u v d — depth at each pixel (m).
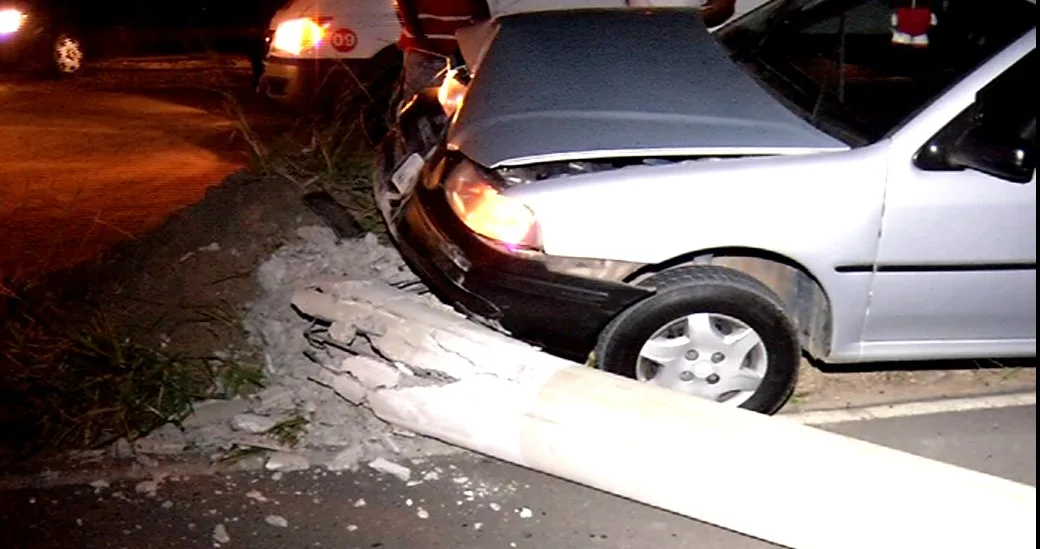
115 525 3.56
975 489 3.27
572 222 3.72
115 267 4.98
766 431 3.50
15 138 8.40
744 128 3.92
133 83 11.45
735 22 5.00
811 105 4.22
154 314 4.67
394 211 4.42
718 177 3.77
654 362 3.95
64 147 8.08
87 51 12.06
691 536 3.56
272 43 7.70
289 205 5.19
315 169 5.77
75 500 3.69
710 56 4.28
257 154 5.98
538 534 3.54
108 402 4.17
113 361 4.26
